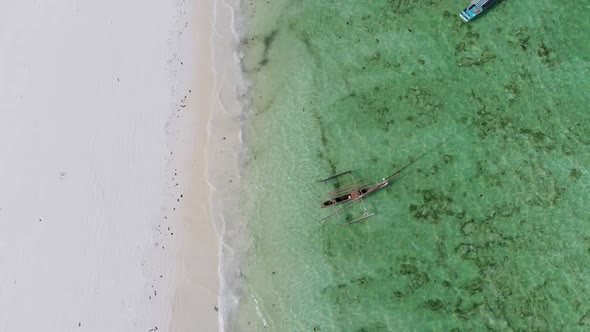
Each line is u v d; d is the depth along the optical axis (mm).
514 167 17266
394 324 16297
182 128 18453
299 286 16906
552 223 16688
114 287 16953
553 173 17078
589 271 16188
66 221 17609
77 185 17938
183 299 16781
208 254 17188
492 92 18016
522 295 16203
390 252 16969
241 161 18141
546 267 16375
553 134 17391
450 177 17406
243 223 17547
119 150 18281
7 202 17859
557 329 15875
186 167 18062
